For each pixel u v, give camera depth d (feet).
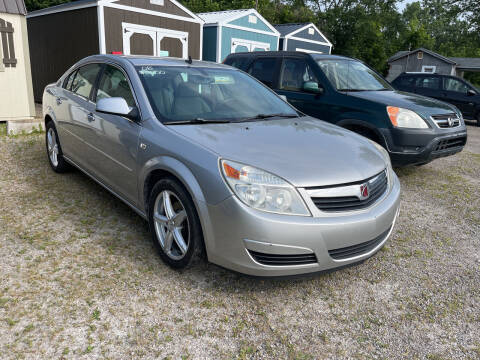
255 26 51.03
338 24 104.94
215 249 7.89
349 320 7.95
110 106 9.70
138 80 10.56
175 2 38.29
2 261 9.10
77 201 12.96
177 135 8.92
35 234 10.47
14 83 26.78
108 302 7.91
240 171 7.60
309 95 18.25
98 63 12.76
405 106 15.85
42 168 16.40
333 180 7.86
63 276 8.66
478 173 20.21
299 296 8.63
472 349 7.29
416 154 15.61
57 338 6.88
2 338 6.79
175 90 10.72
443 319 8.13
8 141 20.85
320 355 6.95
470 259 10.77
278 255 7.50
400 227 12.73
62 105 14.02
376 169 8.88
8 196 13.08
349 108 16.71
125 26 34.35
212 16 50.75
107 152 11.14
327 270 8.04
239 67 21.89
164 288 8.51
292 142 9.20
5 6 25.40
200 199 7.84
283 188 7.47
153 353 6.70
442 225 13.07
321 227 7.53
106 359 6.50
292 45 59.82
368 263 10.28
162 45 38.19
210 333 7.29
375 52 107.14
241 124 10.18
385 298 8.76
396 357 7.01
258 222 7.29
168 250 9.09
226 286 8.77
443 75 44.98
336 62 19.29
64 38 35.99
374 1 137.80
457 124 16.79
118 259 9.50
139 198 10.00
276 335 7.37
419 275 9.80
